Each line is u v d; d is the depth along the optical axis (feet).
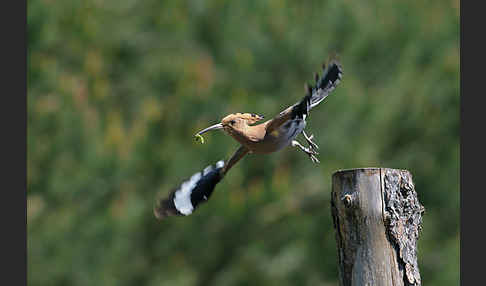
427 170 50.06
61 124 52.06
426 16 54.75
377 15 55.98
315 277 49.26
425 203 50.16
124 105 57.47
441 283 46.78
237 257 50.19
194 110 51.42
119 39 59.31
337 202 23.80
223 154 48.67
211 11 57.77
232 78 54.19
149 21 60.49
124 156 50.62
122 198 49.29
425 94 50.78
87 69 56.65
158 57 57.11
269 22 55.62
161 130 51.55
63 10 58.95
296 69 54.85
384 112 50.85
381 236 23.26
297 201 50.93
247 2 57.11
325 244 49.83
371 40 54.80
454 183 49.52
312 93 22.76
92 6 60.03
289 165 51.78
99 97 55.47
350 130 50.65
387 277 23.18
